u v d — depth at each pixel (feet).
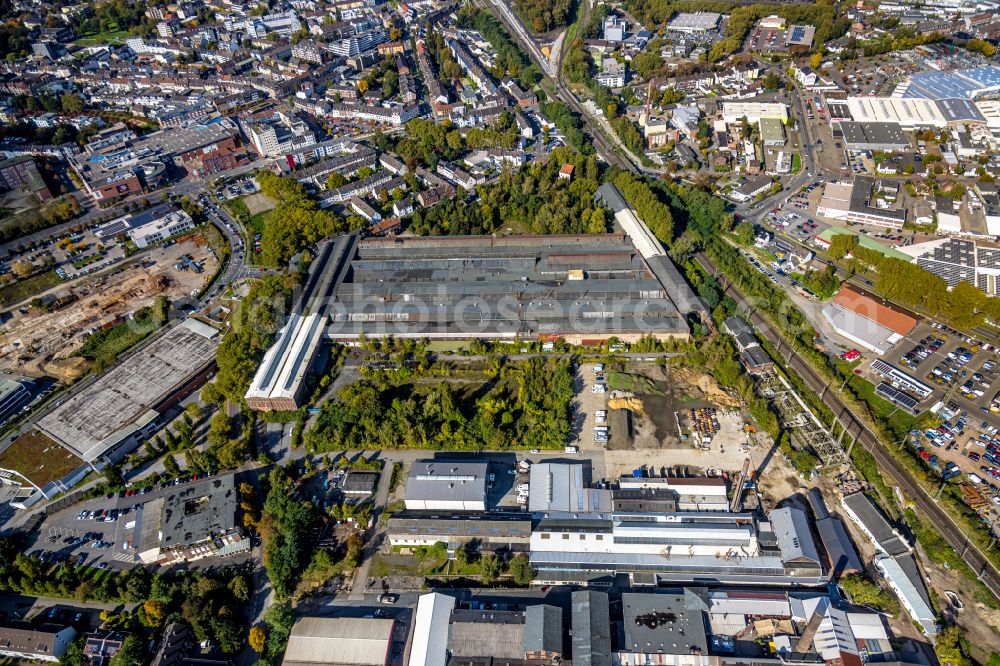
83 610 564.71
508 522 582.76
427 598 535.60
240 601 553.23
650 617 509.76
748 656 493.36
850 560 552.41
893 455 650.02
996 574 541.34
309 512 602.44
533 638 491.72
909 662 483.10
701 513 585.22
